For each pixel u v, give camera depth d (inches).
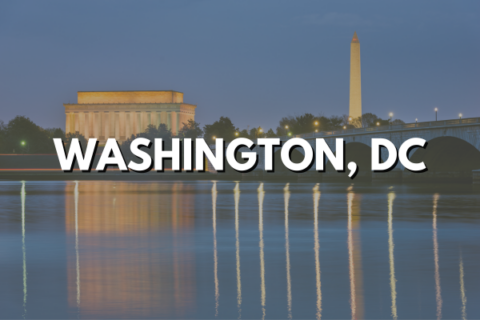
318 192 5083.7
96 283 1151.6
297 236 1909.4
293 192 5113.2
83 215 2773.1
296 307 968.9
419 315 918.4
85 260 1429.6
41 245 1700.3
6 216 2731.3
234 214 2797.7
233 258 1453.0
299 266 1334.9
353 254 1512.1
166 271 1279.5
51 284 1143.6
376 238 1851.6
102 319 903.7
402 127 6879.9
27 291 1085.1
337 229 2126.0
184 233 2001.7
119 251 1577.3
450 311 939.3
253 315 924.6
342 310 948.6
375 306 970.7
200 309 957.2
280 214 2795.3
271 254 1517.0
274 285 1129.4
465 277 1197.1
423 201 3772.1
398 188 5836.6
